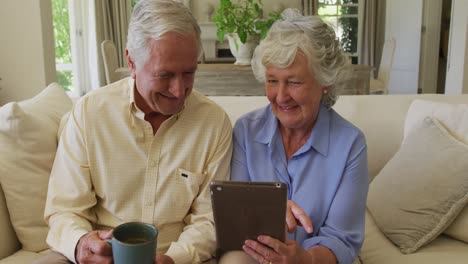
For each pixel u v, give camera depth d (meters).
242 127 1.37
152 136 1.27
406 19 6.22
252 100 1.94
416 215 1.52
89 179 1.26
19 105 1.48
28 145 1.43
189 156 1.28
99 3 6.73
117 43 6.98
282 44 1.15
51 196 1.25
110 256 1.04
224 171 1.31
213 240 1.22
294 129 1.30
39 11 3.20
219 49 7.51
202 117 1.30
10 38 3.24
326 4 7.39
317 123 1.28
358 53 7.40
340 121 1.31
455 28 4.23
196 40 1.12
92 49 6.86
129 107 1.26
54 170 1.29
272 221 0.95
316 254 1.10
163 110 1.18
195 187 1.28
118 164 1.26
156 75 1.10
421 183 1.55
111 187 1.26
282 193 0.92
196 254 1.18
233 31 3.21
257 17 3.22
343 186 1.24
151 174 1.26
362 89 3.24
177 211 1.28
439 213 1.50
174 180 1.27
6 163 1.41
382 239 1.58
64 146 1.28
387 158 1.87
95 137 1.25
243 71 3.15
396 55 6.47
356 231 1.22
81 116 1.26
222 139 1.31
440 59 6.65
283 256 0.97
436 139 1.60
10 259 1.39
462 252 1.47
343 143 1.26
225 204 0.94
